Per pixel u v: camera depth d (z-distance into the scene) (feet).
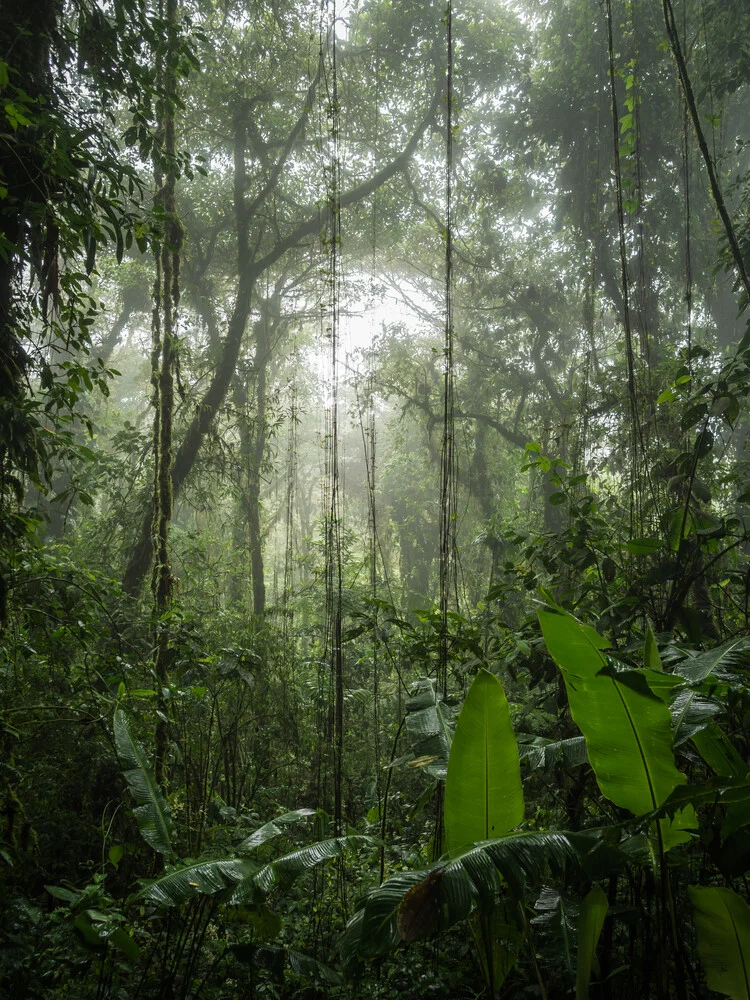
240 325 42.11
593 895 9.60
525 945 12.64
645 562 15.55
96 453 38.27
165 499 23.00
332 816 20.53
